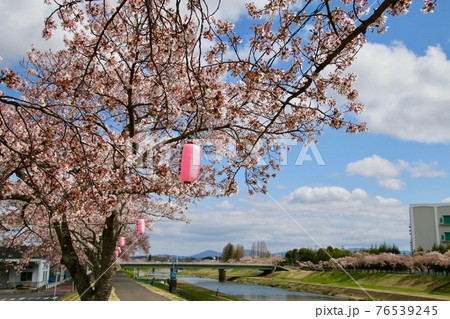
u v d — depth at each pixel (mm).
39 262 35750
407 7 4461
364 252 53781
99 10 7902
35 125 7836
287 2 4836
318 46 5938
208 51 6559
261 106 7648
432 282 37875
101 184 6945
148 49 7641
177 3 3992
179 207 14602
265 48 5832
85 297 9344
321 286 45312
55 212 6570
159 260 60438
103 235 9789
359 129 7684
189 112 7184
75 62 8523
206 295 34969
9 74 5578
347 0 5461
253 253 90125
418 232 48562
